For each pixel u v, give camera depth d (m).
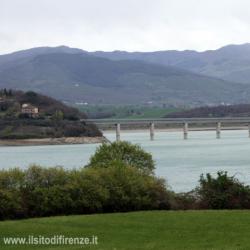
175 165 151.12
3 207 46.88
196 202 52.44
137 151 75.00
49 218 42.94
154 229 37.75
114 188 50.25
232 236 35.16
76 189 49.16
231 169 135.88
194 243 33.47
